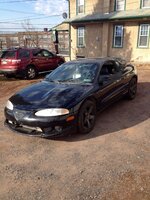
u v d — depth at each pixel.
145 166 3.79
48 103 4.64
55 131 4.53
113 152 4.28
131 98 7.53
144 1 17.14
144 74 12.20
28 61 12.11
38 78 12.66
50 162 4.04
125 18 16.91
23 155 4.32
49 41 37.12
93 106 5.25
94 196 3.14
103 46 19.48
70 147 4.54
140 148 4.39
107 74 6.11
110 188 3.29
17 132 4.80
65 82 5.69
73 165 3.91
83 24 20.80
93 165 3.88
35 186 3.41
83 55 21.59
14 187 3.41
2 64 12.04
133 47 17.84
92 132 5.17
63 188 3.34
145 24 16.77
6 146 4.68
